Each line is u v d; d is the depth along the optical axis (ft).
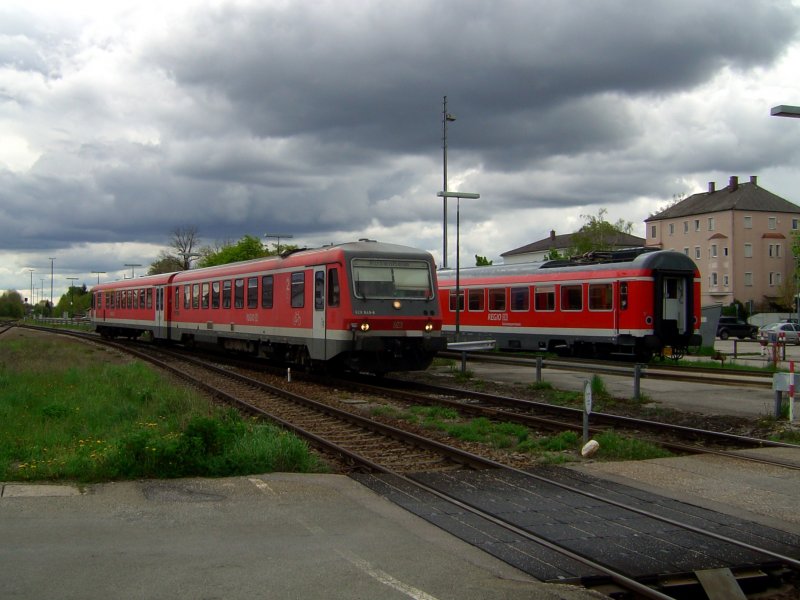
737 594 19.30
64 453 33.17
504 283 104.63
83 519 23.26
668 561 20.35
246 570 18.93
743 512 25.49
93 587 17.62
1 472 29.12
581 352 95.09
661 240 294.25
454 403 52.95
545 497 27.02
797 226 273.95
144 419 44.14
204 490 27.17
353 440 39.83
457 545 21.39
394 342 65.46
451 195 100.42
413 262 67.36
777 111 50.88
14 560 19.45
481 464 32.73
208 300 96.73
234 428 34.35
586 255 97.04
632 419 44.55
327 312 66.64
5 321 419.54
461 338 112.06
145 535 21.75
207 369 82.17
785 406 48.83
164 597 17.11
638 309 86.22
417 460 34.65
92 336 175.01
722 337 183.11
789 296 244.01
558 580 18.85
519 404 53.31
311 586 17.92
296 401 55.21
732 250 265.75
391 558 20.07
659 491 28.35
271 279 78.13
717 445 39.27
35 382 63.72
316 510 24.79
